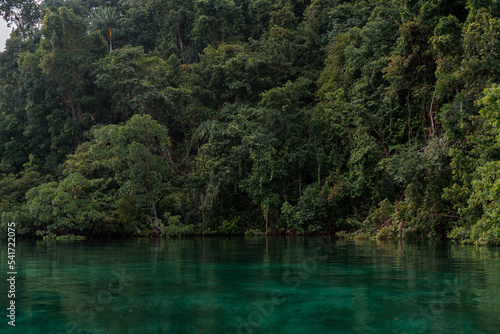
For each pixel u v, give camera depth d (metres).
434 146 18.08
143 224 27.92
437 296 5.28
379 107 23.95
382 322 4.07
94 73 36.34
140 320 4.22
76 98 36.72
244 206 29.81
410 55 21.55
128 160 26.39
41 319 4.29
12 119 37.97
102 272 7.99
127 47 38.09
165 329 3.88
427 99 21.77
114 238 26.56
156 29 48.56
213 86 36.72
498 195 11.38
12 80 43.81
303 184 27.39
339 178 25.09
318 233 25.39
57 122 36.09
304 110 28.75
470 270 7.73
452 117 16.72
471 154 15.84
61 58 36.19
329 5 39.03
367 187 23.97
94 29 47.91
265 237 24.94
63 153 35.97
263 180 26.05
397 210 19.92
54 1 50.19
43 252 13.77
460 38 18.77
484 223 14.03
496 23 16.69
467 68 17.00
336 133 26.19
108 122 38.66
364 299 5.14
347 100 26.80
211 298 5.27
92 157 29.03
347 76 27.14
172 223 27.05
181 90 33.19
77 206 26.44
